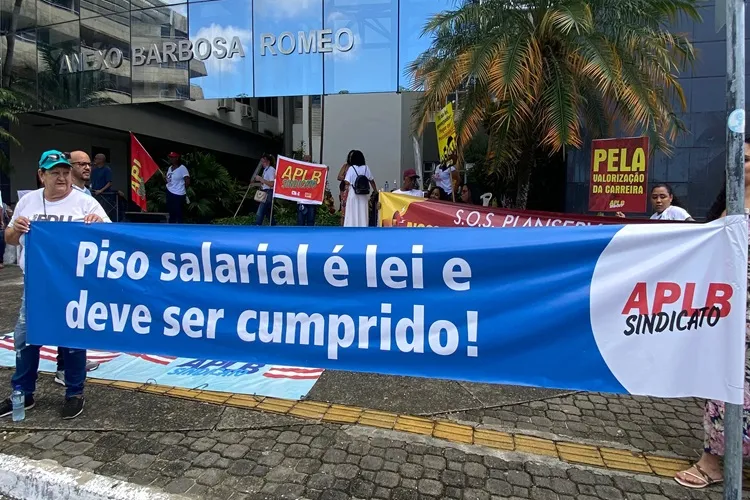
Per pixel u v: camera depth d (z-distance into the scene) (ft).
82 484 8.83
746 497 8.67
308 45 36.11
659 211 18.71
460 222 18.78
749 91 31.07
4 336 16.92
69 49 40.96
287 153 59.57
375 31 34.88
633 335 7.70
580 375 7.96
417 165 33.45
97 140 57.11
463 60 24.59
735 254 6.99
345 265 8.95
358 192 28.22
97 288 10.50
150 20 39.04
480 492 8.81
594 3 24.58
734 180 6.93
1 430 10.75
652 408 12.12
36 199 11.65
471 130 26.81
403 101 55.88
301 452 10.00
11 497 9.26
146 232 10.24
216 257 9.71
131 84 39.99
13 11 41.57
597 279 7.84
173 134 59.67
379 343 8.86
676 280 7.44
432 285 8.57
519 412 11.85
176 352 10.04
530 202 41.34
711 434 8.89
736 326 6.98
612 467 9.61
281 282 9.36
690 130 33.91
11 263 32.48
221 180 53.67
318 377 13.69
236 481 9.04
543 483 9.09
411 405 12.10
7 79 42.19
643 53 24.85
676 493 8.83
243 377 13.62
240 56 37.58
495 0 25.03
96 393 12.60
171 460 9.67
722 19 7.07
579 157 37.01
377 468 9.49
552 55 24.54
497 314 8.29
